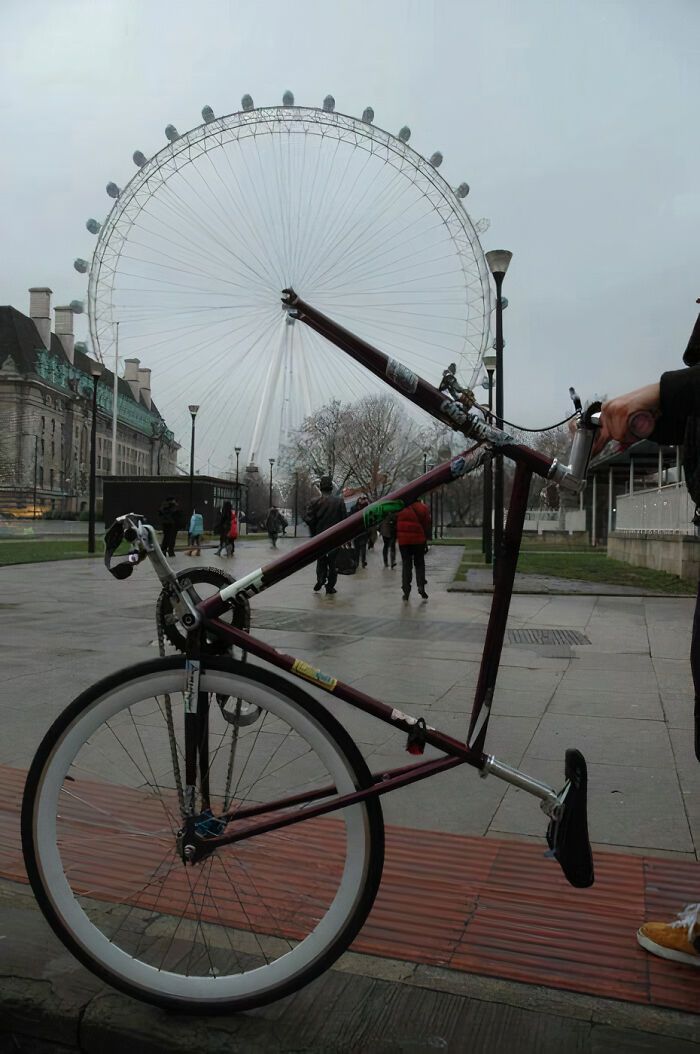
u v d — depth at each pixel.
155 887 2.26
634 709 5.11
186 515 46.06
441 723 4.73
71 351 122.19
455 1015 1.92
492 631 1.96
